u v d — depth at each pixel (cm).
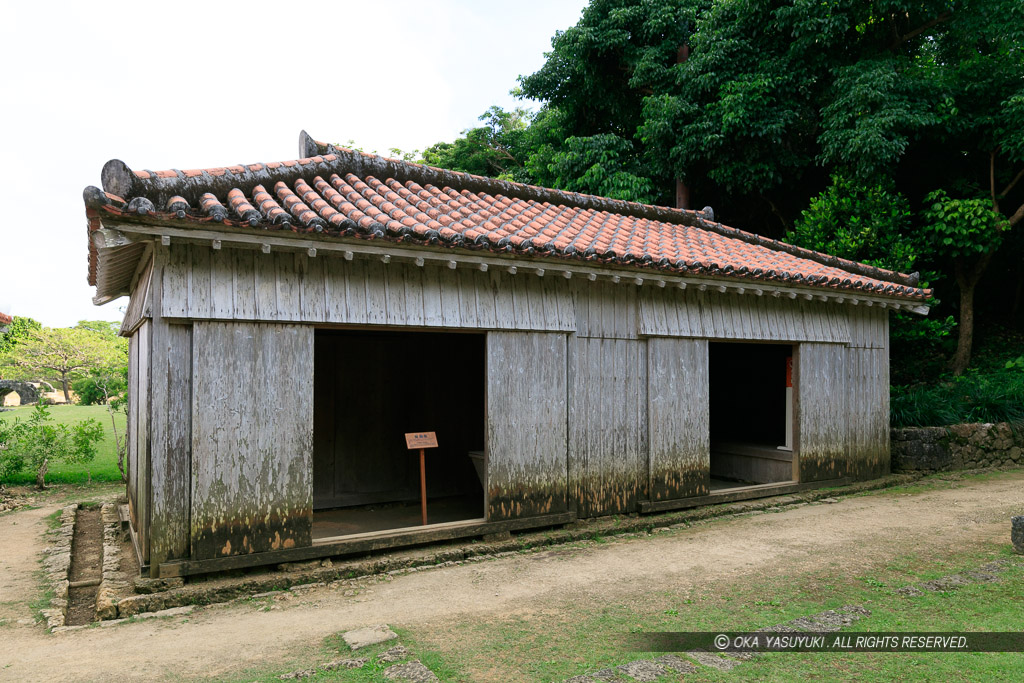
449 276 631
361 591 521
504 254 619
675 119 1541
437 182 849
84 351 2266
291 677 357
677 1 1711
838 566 564
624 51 1716
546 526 677
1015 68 1262
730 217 1817
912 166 1489
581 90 1798
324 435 880
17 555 682
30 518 871
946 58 1491
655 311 764
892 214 1265
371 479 905
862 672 355
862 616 440
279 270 552
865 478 948
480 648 397
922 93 1317
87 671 374
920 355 1493
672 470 768
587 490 708
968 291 1402
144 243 534
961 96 1327
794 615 450
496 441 648
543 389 682
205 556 512
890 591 494
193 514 509
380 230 542
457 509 849
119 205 457
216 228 494
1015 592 482
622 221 979
